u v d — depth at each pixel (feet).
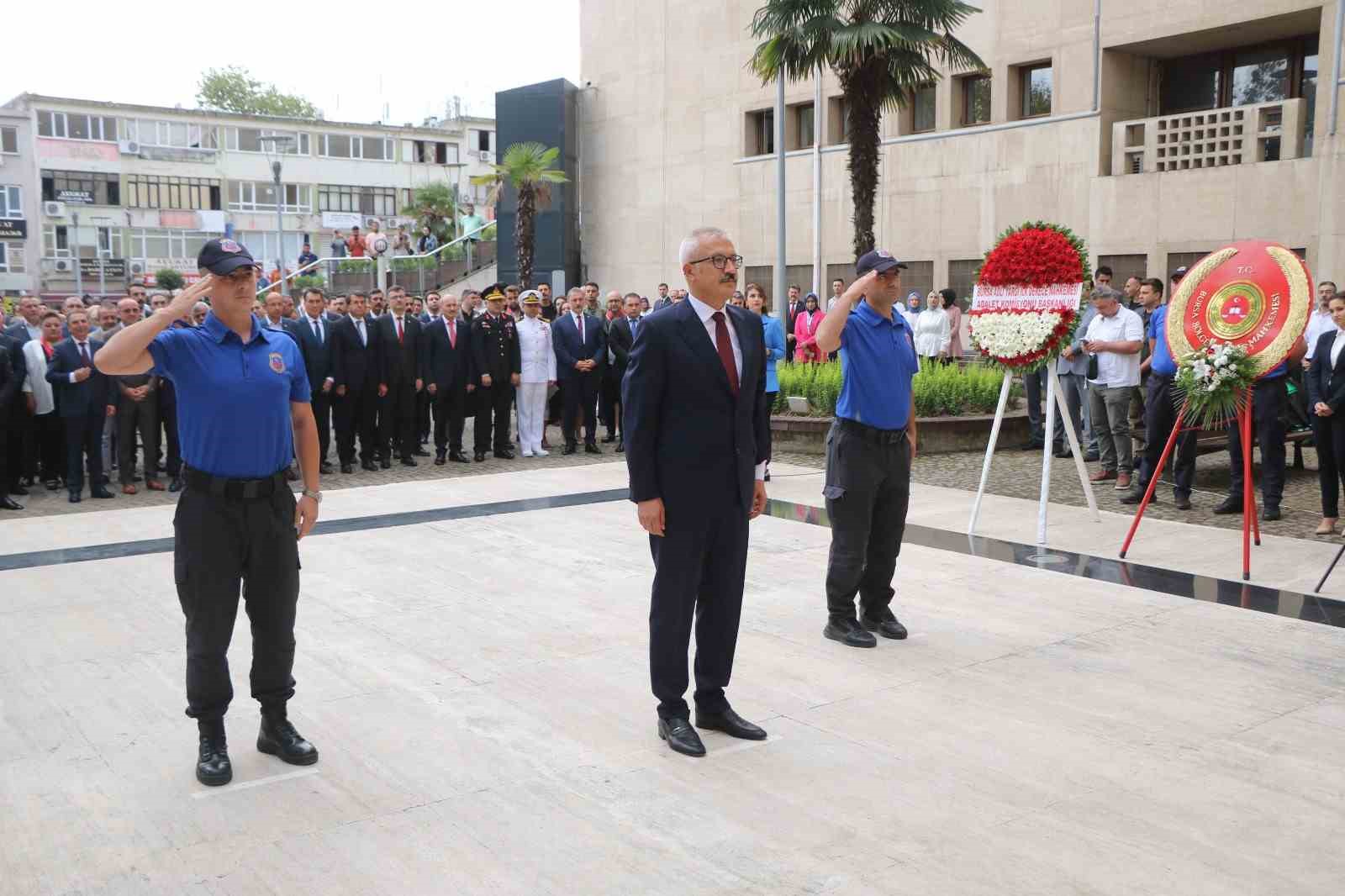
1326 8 56.03
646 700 16.19
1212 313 23.54
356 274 95.50
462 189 211.82
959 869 11.12
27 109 175.52
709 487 14.20
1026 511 30.53
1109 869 11.11
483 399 42.42
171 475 36.91
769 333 37.40
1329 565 23.67
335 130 199.11
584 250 107.76
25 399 35.47
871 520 18.75
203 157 188.85
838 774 13.48
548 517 30.45
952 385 44.39
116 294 165.58
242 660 18.01
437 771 13.69
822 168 83.92
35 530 29.09
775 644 18.81
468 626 19.94
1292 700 15.97
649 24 98.17
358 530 28.68
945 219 74.95
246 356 13.37
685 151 96.02
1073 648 18.45
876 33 48.75
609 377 47.57
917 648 18.53
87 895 10.70
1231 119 60.08
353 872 11.16
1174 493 32.71
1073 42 67.10
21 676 17.34
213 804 12.78
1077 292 25.94
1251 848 11.55
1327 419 26.50
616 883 10.90
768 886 10.81
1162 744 14.37
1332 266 56.18
